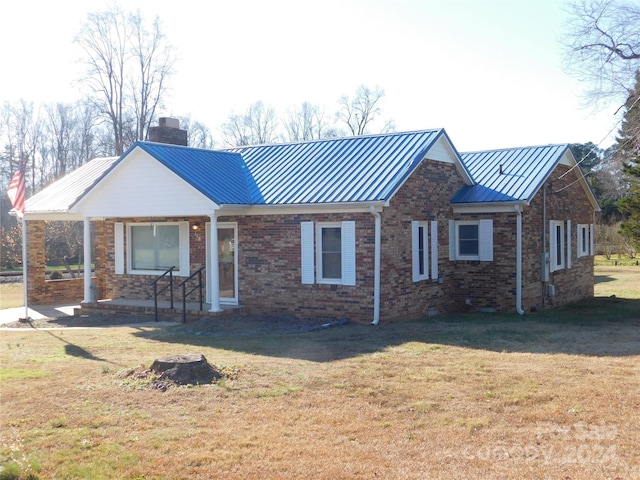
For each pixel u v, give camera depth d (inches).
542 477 254.5
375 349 500.4
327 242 673.0
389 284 652.7
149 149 711.7
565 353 477.7
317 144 794.8
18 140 2094.0
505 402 347.9
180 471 264.8
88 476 259.8
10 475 256.4
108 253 851.4
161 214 712.4
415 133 740.0
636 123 629.6
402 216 673.6
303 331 605.9
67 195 881.5
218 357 474.9
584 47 679.1
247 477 258.7
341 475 259.1
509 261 746.2
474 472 260.5
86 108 1990.7
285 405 348.2
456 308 781.9
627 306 839.1
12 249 1656.0
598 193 1718.8
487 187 778.8
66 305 920.3
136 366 436.1
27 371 428.1
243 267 722.2
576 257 918.4
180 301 784.9
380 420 324.2
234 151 847.1
